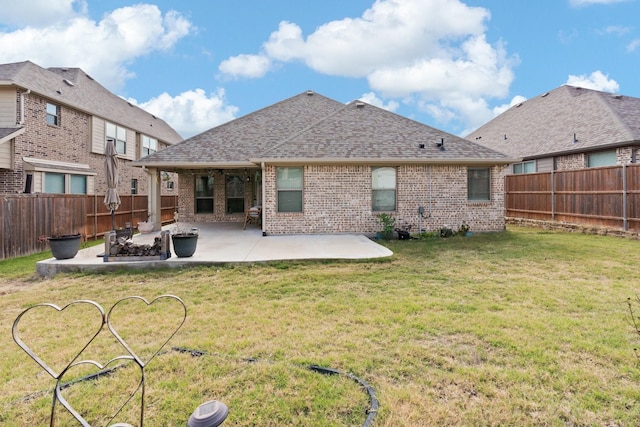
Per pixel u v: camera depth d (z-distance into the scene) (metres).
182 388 3.16
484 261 8.16
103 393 3.10
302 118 16.45
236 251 9.12
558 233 12.97
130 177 21.39
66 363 3.63
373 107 15.28
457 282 6.45
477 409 2.81
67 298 5.87
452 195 12.73
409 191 12.59
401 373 3.36
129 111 23.42
